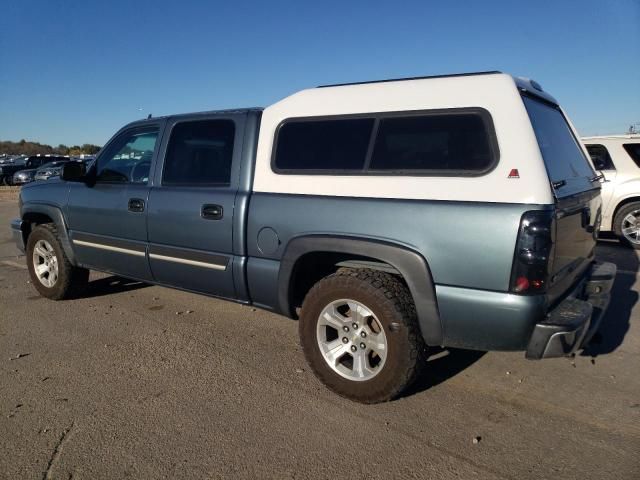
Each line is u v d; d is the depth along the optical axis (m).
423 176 3.06
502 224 2.77
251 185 3.83
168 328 4.72
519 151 2.82
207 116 4.21
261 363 3.96
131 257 4.65
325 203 3.38
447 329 2.99
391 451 2.82
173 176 4.34
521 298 2.76
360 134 3.38
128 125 4.87
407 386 3.21
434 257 2.96
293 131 3.67
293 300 3.67
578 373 3.77
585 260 3.65
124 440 2.93
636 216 8.29
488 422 3.11
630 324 4.77
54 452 2.81
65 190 5.25
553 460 2.73
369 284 3.18
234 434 2.99
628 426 3.05
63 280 5.39
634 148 8.34
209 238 3.98
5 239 10.33
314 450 2.83
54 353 4.15
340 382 3.36
